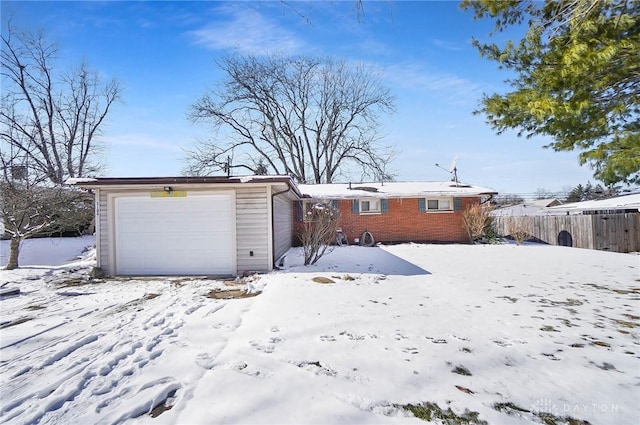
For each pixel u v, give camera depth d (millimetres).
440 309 5000
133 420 2322
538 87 5215
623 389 2699
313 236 10070
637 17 4461
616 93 5109
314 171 28719
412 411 2418
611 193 22453
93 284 7391
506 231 16828
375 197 15609
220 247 8477
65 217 11047
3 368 3178
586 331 4047
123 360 3289
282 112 27547
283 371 3004
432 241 16047
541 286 6543
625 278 7262
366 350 3484
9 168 10461
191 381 2832
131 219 8492
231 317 4672
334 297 5715
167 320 4586
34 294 6395
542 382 2820
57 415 2402
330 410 2412
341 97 27203
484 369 3059
